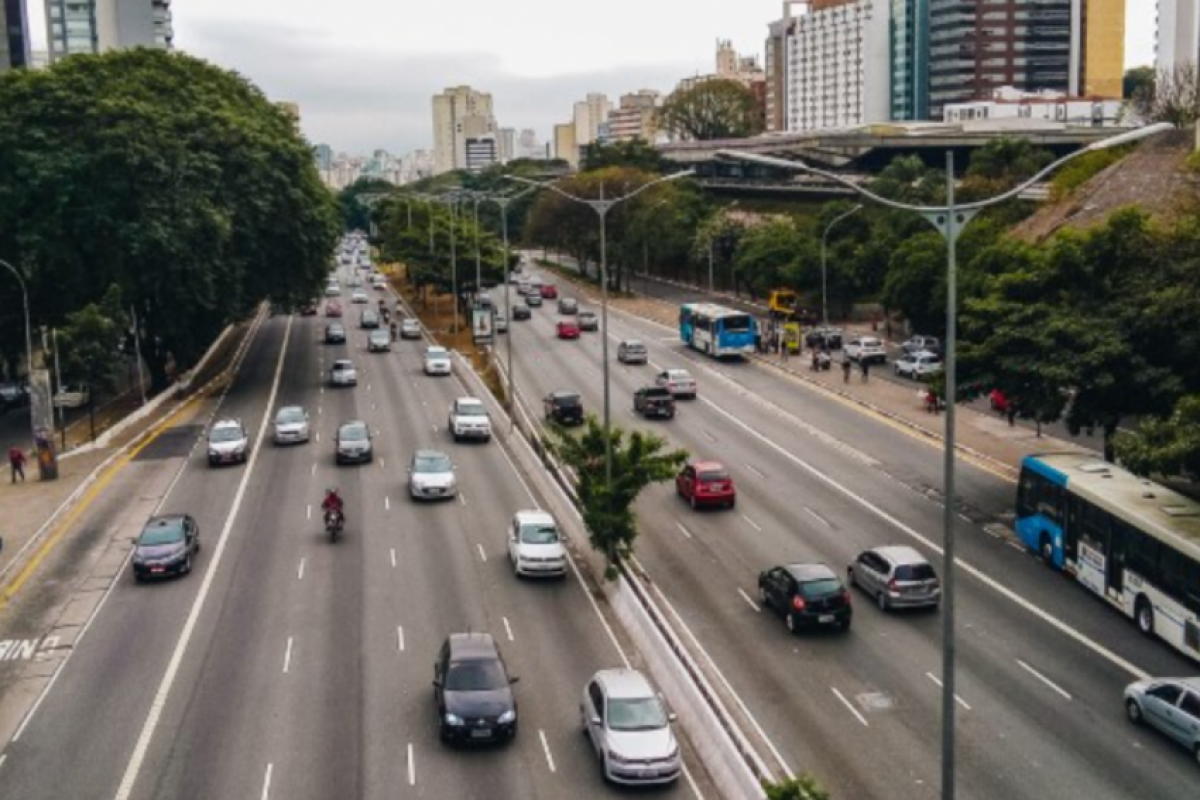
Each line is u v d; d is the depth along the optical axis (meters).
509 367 65.31
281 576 42.06
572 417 67.56
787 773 27.14
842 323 110.88
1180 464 37.06
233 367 93.25
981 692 31.84
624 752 26.55
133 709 31.33
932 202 103.56
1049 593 39.62
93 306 67.81
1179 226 47.44
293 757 28.34
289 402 76.88
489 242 120.44
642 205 140.12
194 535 44.47
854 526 47.44
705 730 28.25
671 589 40.50
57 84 77.06
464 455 61.03
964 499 51.00
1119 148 90.19
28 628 37.69
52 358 67.44
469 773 27.45
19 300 76.62
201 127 80.19
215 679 33.16
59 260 73.50
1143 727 29.67
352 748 28.78
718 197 183.12
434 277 118.06
